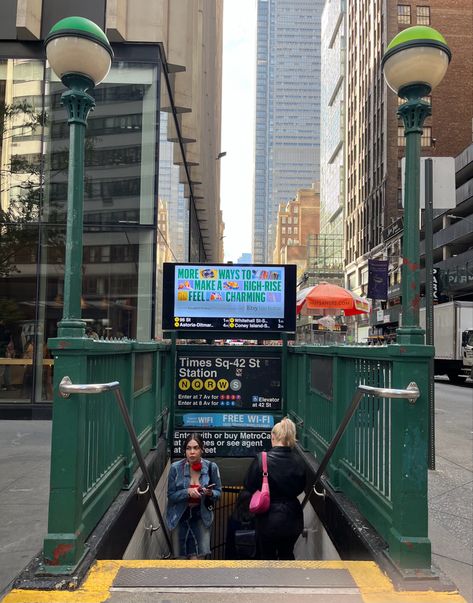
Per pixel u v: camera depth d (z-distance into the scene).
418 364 3.21
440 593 2.93
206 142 29.48
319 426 5.89
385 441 3.60
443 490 6.01
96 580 3.03
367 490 3.95
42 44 11.41
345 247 83.38
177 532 5.63
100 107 11.59
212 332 8.49
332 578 3.11
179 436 8.19
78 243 3.38
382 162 61.44
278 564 3.32
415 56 3.50
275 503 4.77
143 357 5.69
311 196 163.62
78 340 3.19
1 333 11.04
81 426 3.21
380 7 63.69
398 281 54.47
